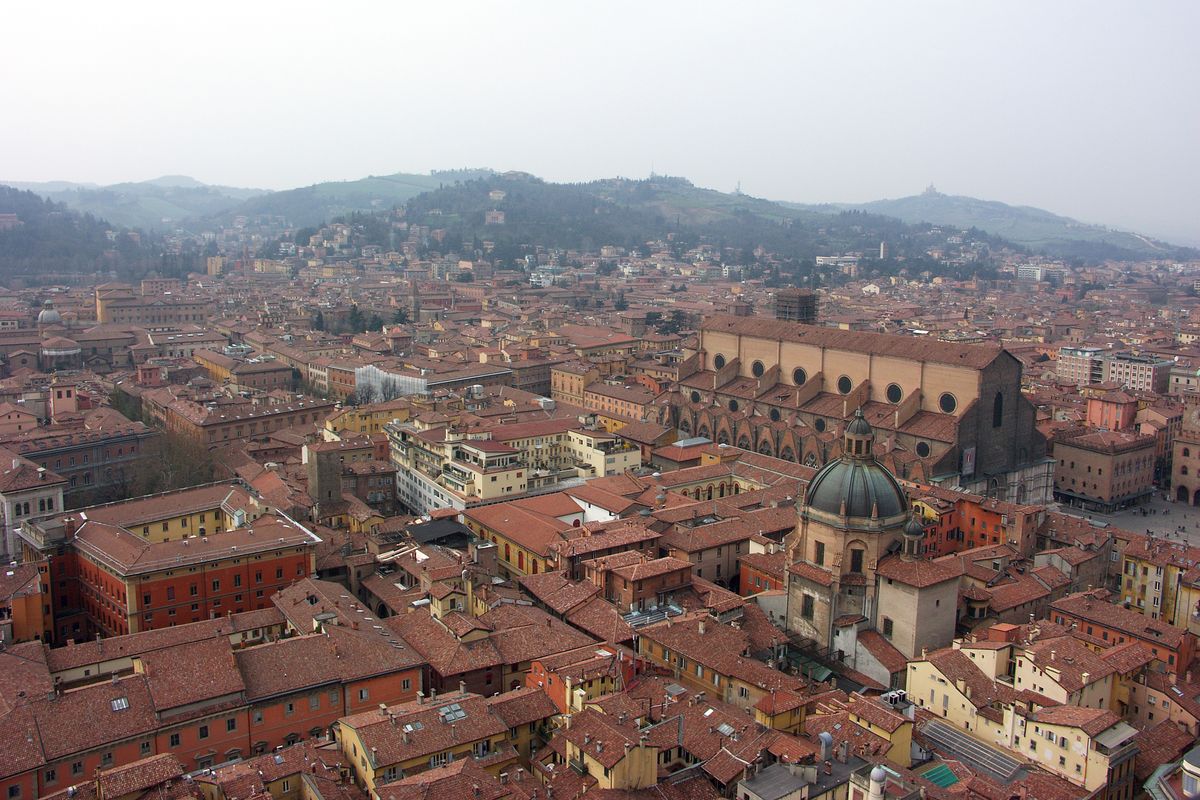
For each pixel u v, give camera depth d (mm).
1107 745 117125
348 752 111250
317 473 197500
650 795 101625
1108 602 167250
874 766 103438
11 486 192375
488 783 99500
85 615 168250
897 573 146625
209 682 118250
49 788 105812
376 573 172375
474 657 132000
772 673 129125
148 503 186750
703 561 180250
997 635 144750
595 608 150125
